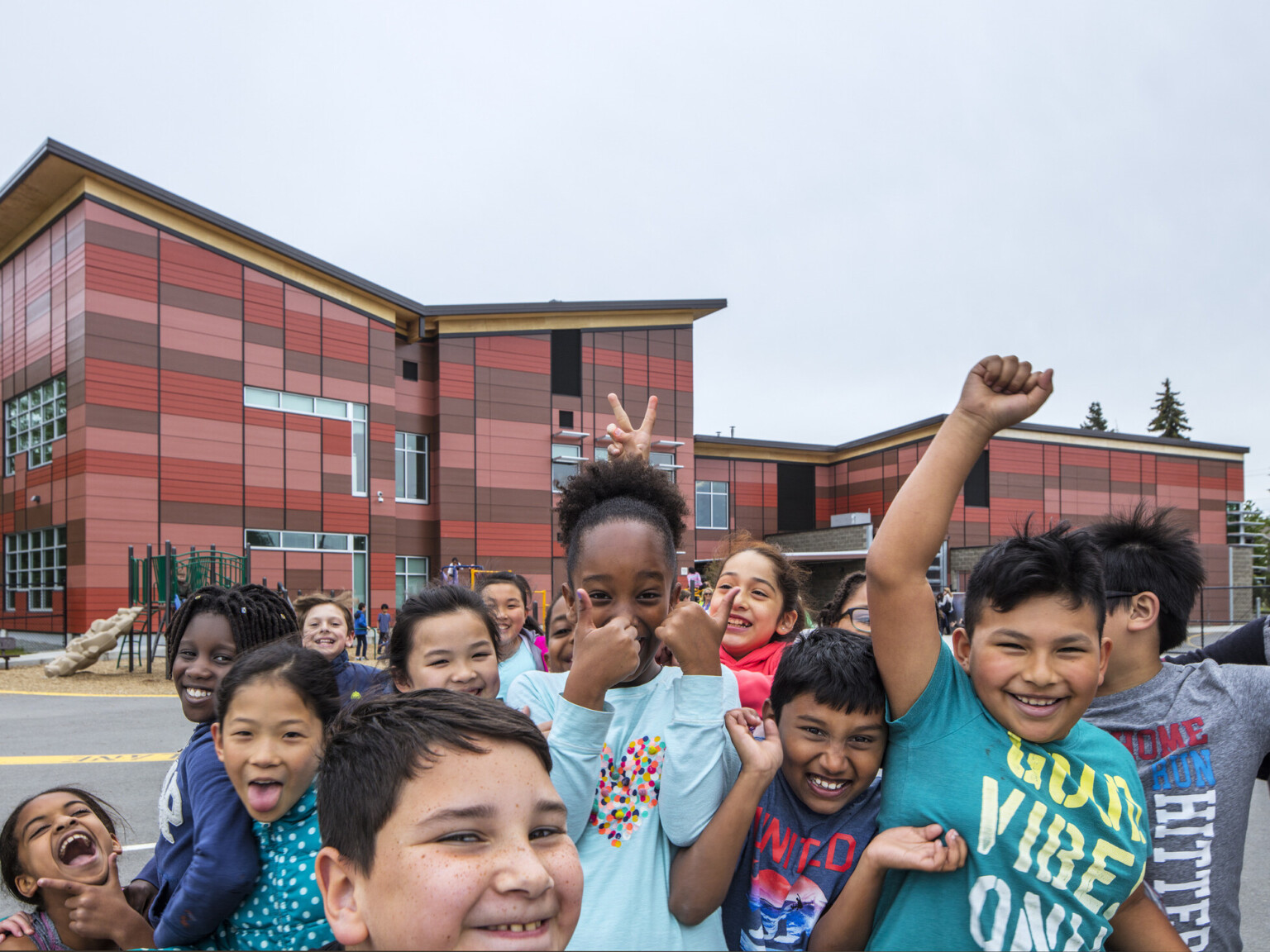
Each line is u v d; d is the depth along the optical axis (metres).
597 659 1.52
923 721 1.61
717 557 3.72
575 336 27.84
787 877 1.73
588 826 1.63
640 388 28.53
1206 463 35.97
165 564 15.29
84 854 1.94
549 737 1.53
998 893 1.49
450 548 25.20
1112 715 1.96
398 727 0.98
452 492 25.42
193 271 20.14
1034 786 1.52
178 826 2.04
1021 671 1.50
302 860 1.78
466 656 2.21
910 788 1.59
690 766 1.57
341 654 4.00
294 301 22.03
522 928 0.89
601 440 27.80
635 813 1.64
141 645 17.31
